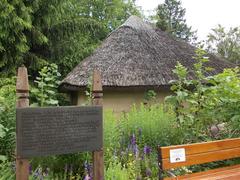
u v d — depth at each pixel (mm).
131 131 5145
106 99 9461
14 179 3516
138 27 11922
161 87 9336
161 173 3568
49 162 4070
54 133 3316
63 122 3373
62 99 11406
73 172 4066
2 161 3916
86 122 3520
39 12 11078
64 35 12227
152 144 4977
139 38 11227
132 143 4602
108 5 21016
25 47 10109
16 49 10055
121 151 4512
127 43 10781
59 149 3346
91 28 12930
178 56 11062
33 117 3209
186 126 5027
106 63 9812
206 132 5070
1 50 9727
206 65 11492
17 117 3137
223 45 28812
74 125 3441
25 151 3164
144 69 9664
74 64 12891
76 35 12867
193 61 11125
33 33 10836
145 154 4465
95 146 3574
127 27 11719
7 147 4148
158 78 9430
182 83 5242
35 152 3213
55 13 11328
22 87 3166
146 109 6074
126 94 9633
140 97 9680
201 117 4992
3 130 4016
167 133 5105
